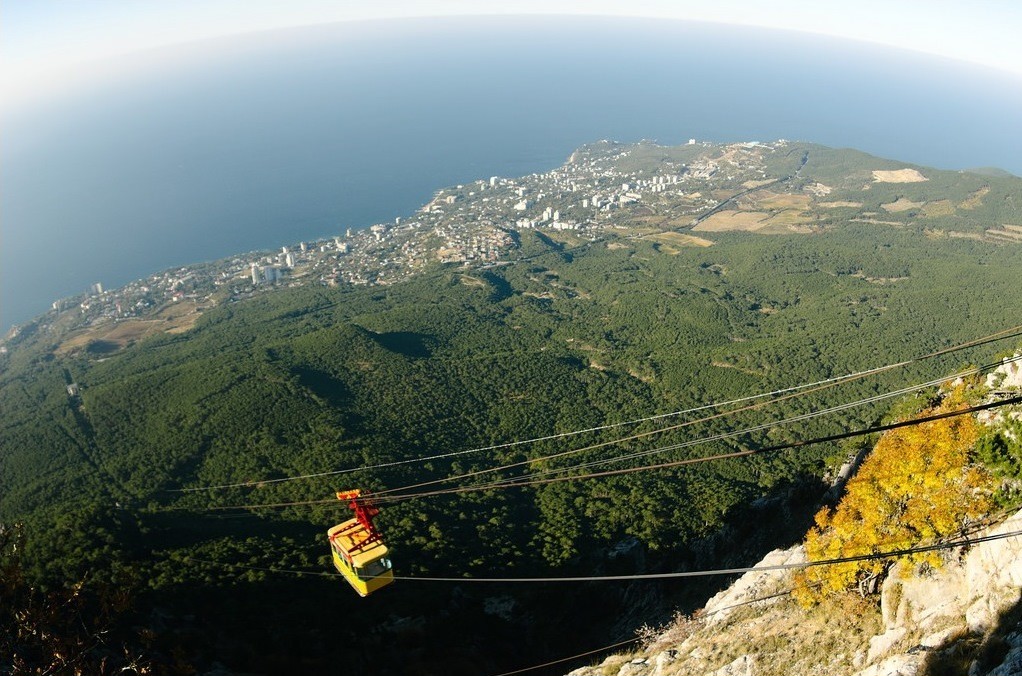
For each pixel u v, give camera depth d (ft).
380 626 236.22
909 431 153.48
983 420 168.55
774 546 255.50
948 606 123.95
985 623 109.50
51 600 78.64
